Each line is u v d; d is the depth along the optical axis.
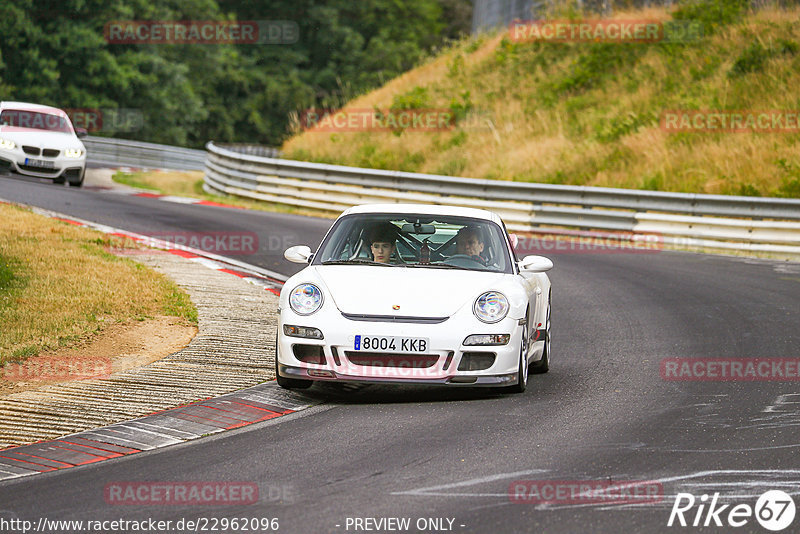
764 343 26.50
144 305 28.62
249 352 24.44
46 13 130.00
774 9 82.94
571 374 23.12
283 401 20.05
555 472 14.98
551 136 75.94
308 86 176.75
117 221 47.75
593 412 19.06
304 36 188.50
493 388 21.28
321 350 19.69
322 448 16.44
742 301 33.84
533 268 21.86
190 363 23.08
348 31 187.62
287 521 12.78
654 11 89.38
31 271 31.41
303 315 19.89
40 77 126.38
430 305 19.81
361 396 20.81
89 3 133.62
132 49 143.12
